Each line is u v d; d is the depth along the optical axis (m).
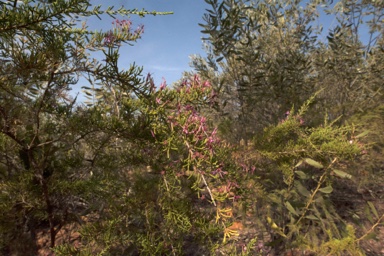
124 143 1.76
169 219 1.31
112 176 1.77
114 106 1.56
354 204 2.71
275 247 2.16
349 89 3.47
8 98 1.47
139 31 1.25
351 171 2.38
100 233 1.37
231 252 1.20
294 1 3.73
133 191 1.76
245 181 1.50
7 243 1.98
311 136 1.76
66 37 1.27
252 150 1.89
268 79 3.15
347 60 3.43
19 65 1.19
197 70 3.32
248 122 3.01
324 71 3.62
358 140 1.89
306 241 1.89
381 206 2.67
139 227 1.76
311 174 2.49
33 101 1.60
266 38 3.71
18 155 1.93
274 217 2.35
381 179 2.71
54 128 1.75
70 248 1.23
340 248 1.69
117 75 1.18
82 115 1.58
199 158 1.06
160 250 1.30
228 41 2.93
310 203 2.08
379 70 3.34
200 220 1.30
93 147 1.80
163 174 1.33
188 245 1.92
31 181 1.81
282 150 1.79
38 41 1.24
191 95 1.20
